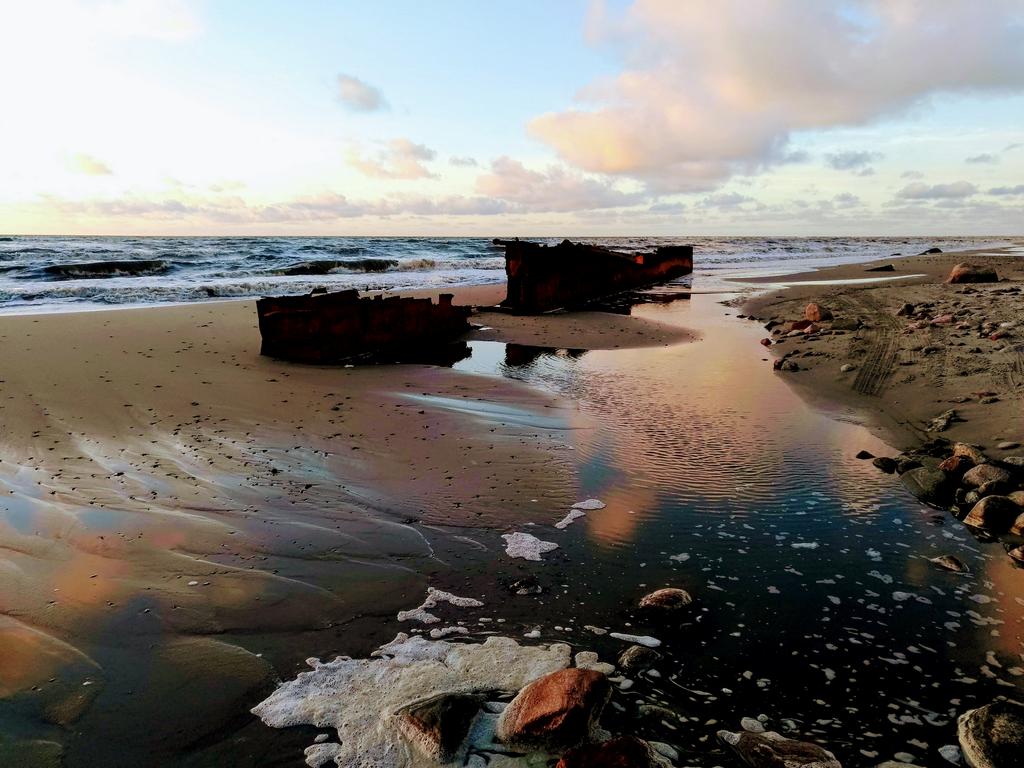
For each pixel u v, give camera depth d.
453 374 8.84
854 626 3.18
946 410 6.47
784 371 9.12
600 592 3.49
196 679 2.74
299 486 4.83
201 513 4.33
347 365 9.27
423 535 4.12
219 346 9.95
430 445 5.83
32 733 2.41
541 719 2.35
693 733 2.47
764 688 2.74
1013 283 17.72
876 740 2.45
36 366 8.09
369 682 2.72
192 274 24.45
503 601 3.39
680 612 3.25
